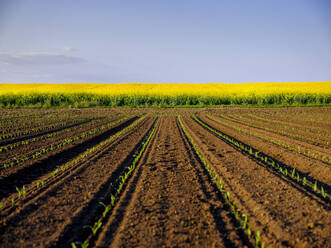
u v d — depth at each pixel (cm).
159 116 1844
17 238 312
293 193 436
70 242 312
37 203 407
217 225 344
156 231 327
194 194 441
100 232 335
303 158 652
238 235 325
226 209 394
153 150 768
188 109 2459
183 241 305
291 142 866
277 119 1567
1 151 736
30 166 600
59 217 365
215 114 1966
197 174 548
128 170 584
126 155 710
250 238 320
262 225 343
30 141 880
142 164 625
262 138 960
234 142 870
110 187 483
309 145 820
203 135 1027
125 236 317
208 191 457
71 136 976
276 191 443
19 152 727
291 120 1502
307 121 1444
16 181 520
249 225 349
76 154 737
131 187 481
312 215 359
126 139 950
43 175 559
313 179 528
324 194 430
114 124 1356
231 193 444
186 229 331
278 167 606
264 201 404
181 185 483
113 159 669
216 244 299
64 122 1384
